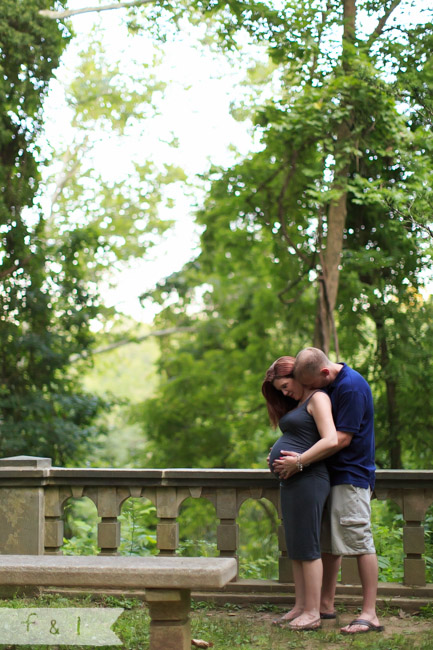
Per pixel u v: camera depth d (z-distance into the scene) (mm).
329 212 12016
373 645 4109
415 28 11320
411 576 5238
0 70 11633
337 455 4605
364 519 4551
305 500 4531
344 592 5227
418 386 11906
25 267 12492
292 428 4621
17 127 12047
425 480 5223
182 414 19141
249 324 19156
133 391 36156
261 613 5078
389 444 12250
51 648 4008
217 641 4270
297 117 10805
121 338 23609
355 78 10484
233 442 18406
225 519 5473
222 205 15344
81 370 14789
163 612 3613
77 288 13719
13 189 12000
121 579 3533
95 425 14000
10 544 5566
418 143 10328
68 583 3562
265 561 7883
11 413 12477
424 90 10695
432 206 9094
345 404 4543
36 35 12117
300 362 4586
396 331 12148
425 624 4730
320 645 4164
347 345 12781
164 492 5500
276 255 14203
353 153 10719
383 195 9508
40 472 5543
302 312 16203
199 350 22812
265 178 14000
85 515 13484
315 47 10859
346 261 12266
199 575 3475
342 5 11539
